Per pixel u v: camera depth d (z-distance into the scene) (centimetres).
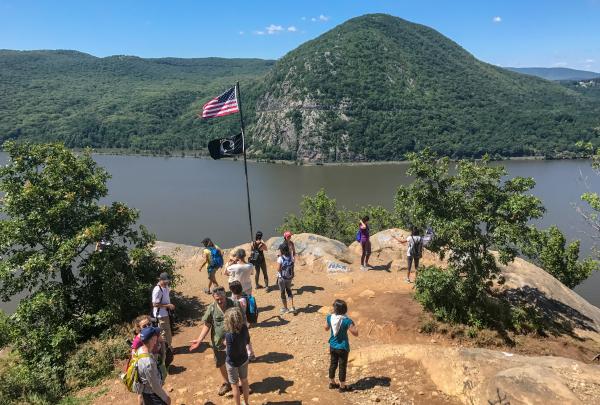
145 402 507
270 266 1461
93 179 1204
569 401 520
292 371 755
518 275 1279
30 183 1137
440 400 613
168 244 1720
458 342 921
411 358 729
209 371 782
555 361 652
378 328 961
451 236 1012
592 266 2116
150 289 1142
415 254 1226
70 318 1080
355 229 3703
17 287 1066
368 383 681
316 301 1121
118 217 1202
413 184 1102
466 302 1017
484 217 993
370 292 1149
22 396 770
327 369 754
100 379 828
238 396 593
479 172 1031
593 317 1198
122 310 1094
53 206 1102
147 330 518
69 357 933
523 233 972
